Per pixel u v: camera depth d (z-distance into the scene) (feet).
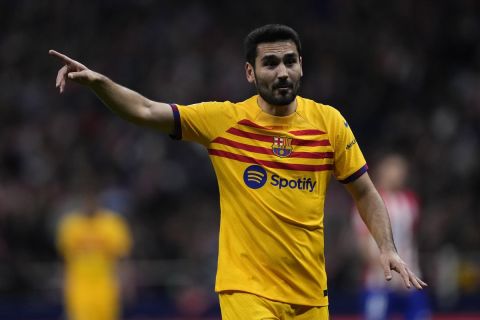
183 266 155.74
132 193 176.14
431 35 212.02
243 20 216.13
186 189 178.40
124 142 186.19
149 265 155.53
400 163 118.01
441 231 165.89
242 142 59.26
